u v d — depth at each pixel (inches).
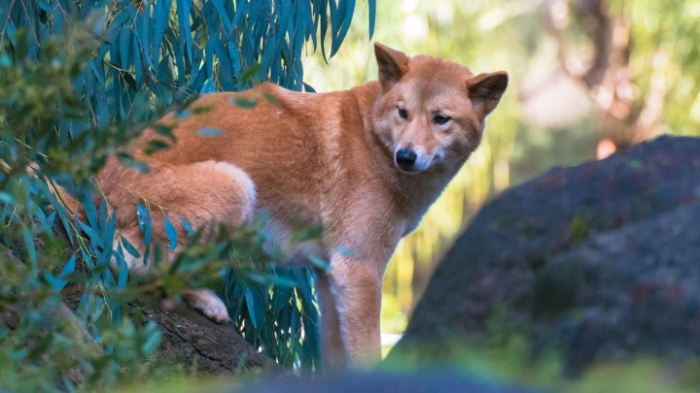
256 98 383.6
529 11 1242.6
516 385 147.9
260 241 225.9
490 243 245.4
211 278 225.1
